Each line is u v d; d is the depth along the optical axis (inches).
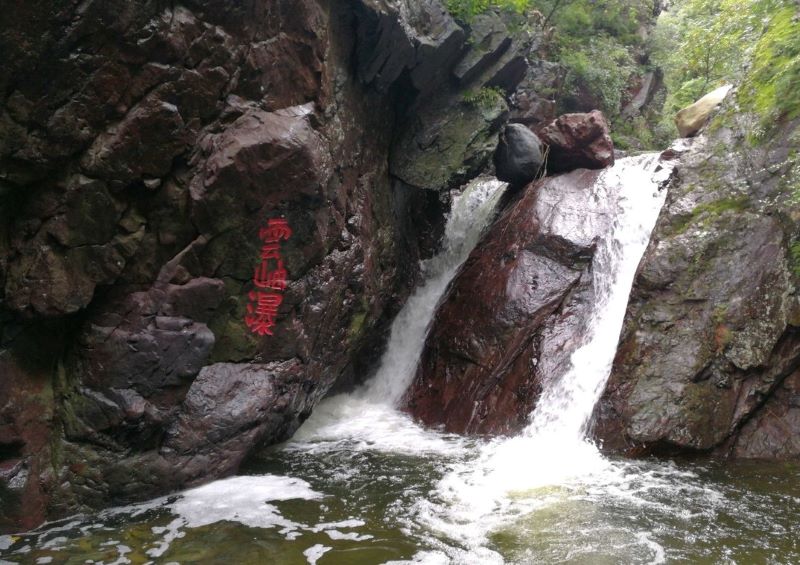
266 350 285.4
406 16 338.6
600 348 336.8
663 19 820.6
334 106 302.8
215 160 240.1
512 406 346.0
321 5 280.5
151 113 219.5
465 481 270.4
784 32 358.3
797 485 259.1
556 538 214.7
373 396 416.8
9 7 179.2
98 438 233.0
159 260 242.1
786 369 298.4
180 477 253.9
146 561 198.5
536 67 642.8
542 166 466.9
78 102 203.2
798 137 323.0
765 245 312.8
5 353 215.6
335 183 303.3
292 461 297.9
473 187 512.7
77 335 233.9
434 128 388.8
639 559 199.0
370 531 221.5
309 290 296.2
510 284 382.0
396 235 399.9
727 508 238.1
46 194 209.5
